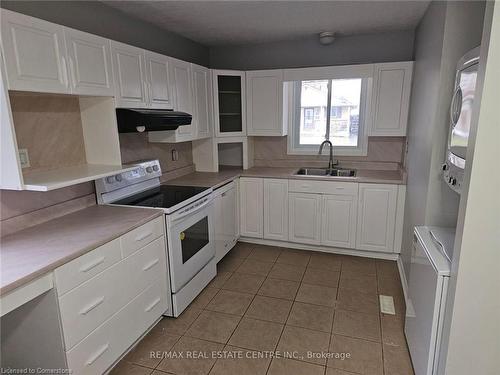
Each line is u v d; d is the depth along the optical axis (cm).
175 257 235
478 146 123
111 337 185
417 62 291
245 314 246
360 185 319
